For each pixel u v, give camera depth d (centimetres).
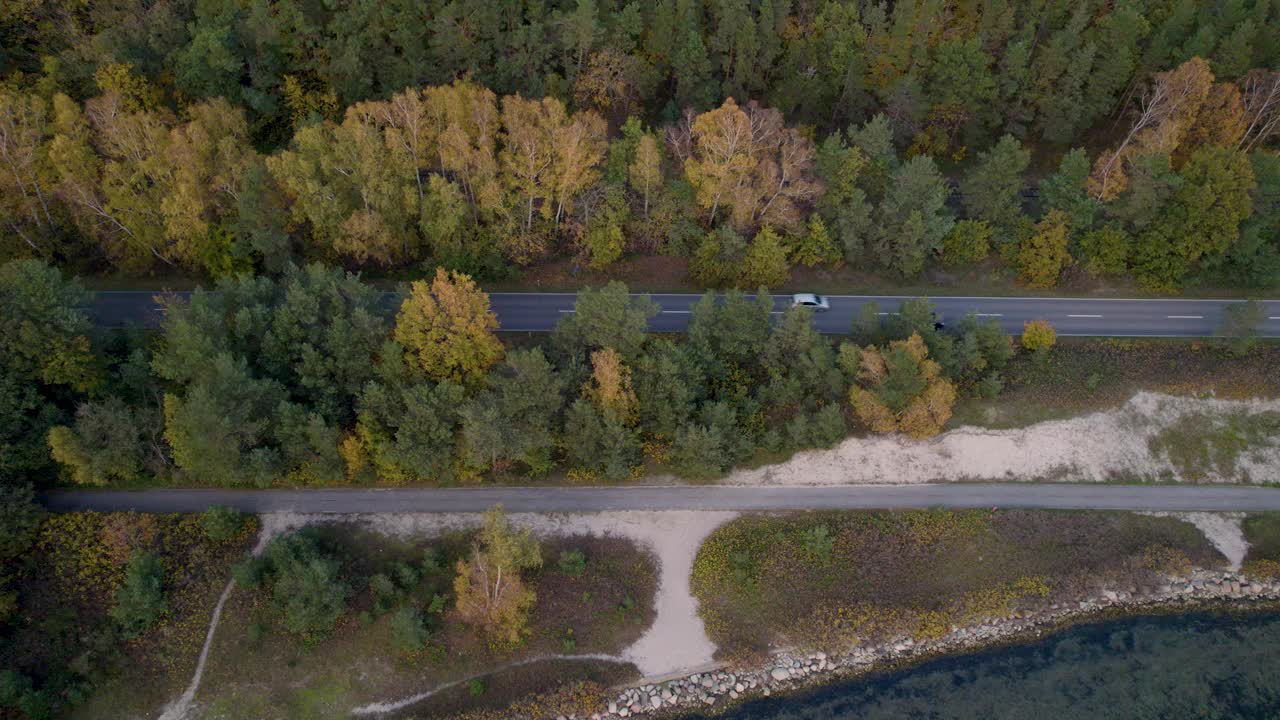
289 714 7212
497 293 9888
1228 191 9581
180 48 9994
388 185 9025
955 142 11406
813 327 9738
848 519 8494
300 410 7881
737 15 10638
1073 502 8750
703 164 9519
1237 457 9081
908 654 7819
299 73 10556
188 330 7581
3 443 7681
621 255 10219
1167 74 9894
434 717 7231
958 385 9112
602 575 8056
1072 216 9912
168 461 8200
